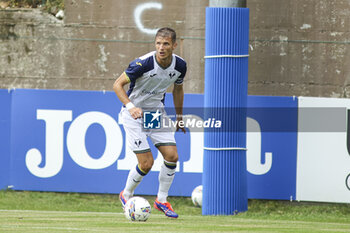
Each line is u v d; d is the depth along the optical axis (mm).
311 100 26297
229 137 24734
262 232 16656
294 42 27719
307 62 27734
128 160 27188
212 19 24547
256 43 27953
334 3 27484
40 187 27641
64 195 27734
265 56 27922
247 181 26422
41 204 26656
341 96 27594
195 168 26875
